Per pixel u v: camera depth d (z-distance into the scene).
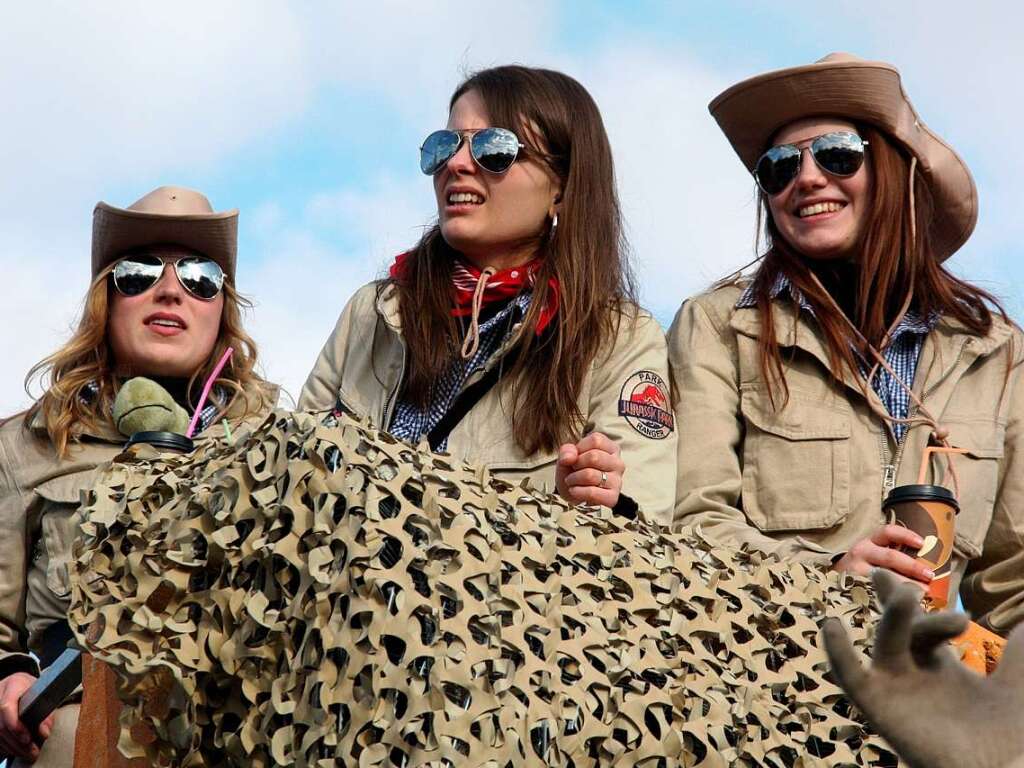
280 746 1.93
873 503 3.83
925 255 4.14
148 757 2.16
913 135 4.16
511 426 3.63
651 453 3.59
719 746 2.02
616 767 1.93
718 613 2.22
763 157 4.16
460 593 1.89
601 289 3.79
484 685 1.84
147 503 2.20
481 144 3.83
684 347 4.11
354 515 1.93
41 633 4.21
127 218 4.41
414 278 3.92
